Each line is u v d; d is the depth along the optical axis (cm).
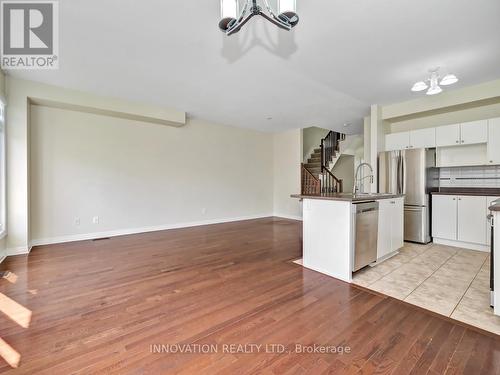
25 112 360
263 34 247
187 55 288
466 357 152
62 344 164
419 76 343
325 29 237
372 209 301
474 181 423
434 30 239
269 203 755
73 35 250
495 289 197
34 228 405
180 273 292
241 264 324
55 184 422
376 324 188
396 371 141
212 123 625
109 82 369
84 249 389
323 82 364
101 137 466
